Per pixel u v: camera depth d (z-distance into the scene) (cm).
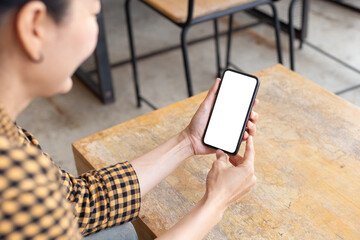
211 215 71
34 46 47
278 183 94
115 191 82
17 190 42
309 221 86
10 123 54
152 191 94
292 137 105
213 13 170
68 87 57
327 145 103
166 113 115
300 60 249
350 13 291
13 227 42
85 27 52
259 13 279
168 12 167
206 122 92
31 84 52
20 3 45
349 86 227
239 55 257
